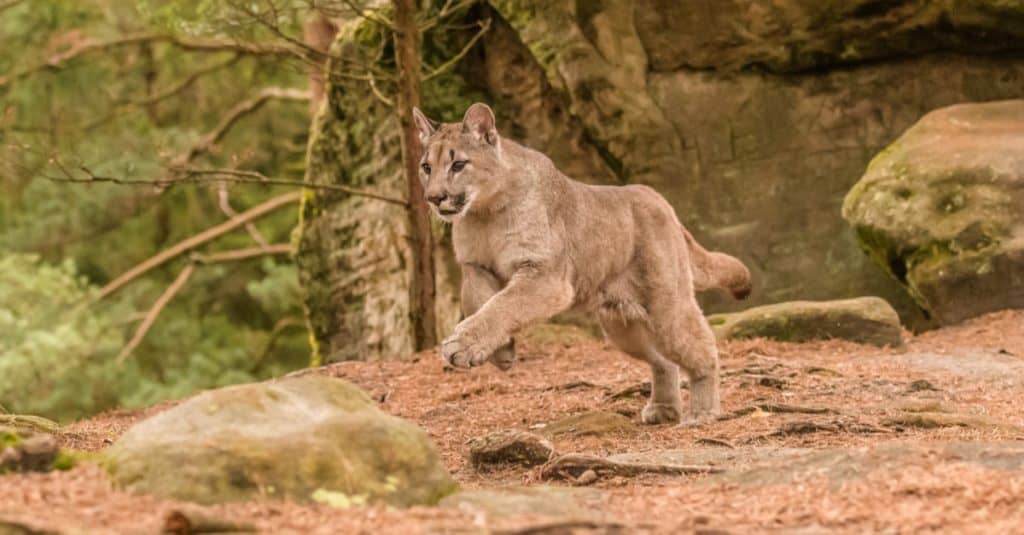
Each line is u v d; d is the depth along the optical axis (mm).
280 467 6754
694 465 8438
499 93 18891
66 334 23828
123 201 26812
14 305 24891
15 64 26828
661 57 18016
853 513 6895
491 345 9680
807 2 17609
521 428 11109
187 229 29031
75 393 24141
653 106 17984
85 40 26562
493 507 6922
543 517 6723
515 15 18203
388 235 19078
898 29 17641
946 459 7848
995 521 6730
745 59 17984
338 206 19766
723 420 10719
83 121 27031
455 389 13414
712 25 17812
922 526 6648
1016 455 7879
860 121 18031
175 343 27531
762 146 18094
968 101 17953
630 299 10758
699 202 18047
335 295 19891
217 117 28438
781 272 17938
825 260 17891
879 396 11664
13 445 7113
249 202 29047
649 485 8133
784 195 18031
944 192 16359
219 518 6059
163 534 5953
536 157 10344
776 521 6844
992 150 16516
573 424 10656
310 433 6922
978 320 15930
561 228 10250
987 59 17953
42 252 27578
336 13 16234
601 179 18609
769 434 9867
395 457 7031
